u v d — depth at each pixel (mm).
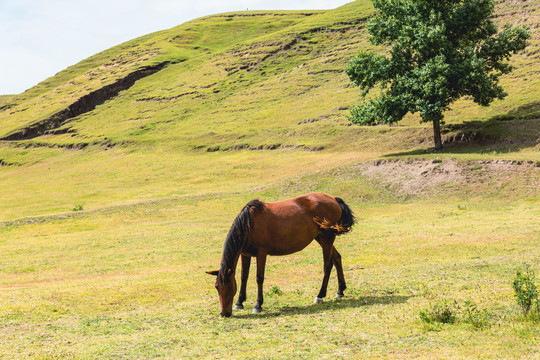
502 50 48906
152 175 70750
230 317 10609
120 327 10016
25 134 127438
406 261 17719
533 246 17969
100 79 161125
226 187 56688
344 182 46188
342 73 110062
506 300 9906
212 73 142500
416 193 39750
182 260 23047
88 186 69125
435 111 46625
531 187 34875
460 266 15086
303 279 15812
